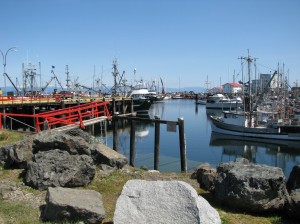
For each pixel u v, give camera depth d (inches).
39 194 462.0
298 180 467.2
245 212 436.1
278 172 446.6
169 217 329.1
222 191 453.4
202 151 1477.6
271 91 2571.4
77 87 4111.7
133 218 333.1
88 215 366.3
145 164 1131.9
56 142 543.2
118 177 554.9
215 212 336.2
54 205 367.6
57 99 1943.9
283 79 2219.5
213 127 1956.2
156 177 584.7
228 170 461.1
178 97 6186.0
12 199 445.1
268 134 1752.0
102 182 526.6
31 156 557.9
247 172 446.3
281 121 1828.2
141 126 2297.0
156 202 339.9
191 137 1860.2
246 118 1870.1
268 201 429.4
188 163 1177.4
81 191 406.0
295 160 1393.9
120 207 339.9
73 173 489.1
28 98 1787.6
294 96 3496.6
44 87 3267.7
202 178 539.2
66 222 359.9
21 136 783.7
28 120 1705.2
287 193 444.1
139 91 3590.1
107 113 1254.9
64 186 481.7
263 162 1359.5
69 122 986.7
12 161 558.3
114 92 3489.2
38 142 557.3
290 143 1702.8
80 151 552.4
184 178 597.6
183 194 339.3
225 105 3705.7
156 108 3998.5
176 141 1685.5
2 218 379.9
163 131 2043.6
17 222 369.4
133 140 1026.1
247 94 2321.6
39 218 381.1
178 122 924.6
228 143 1702.8
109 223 384.8
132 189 353.1
